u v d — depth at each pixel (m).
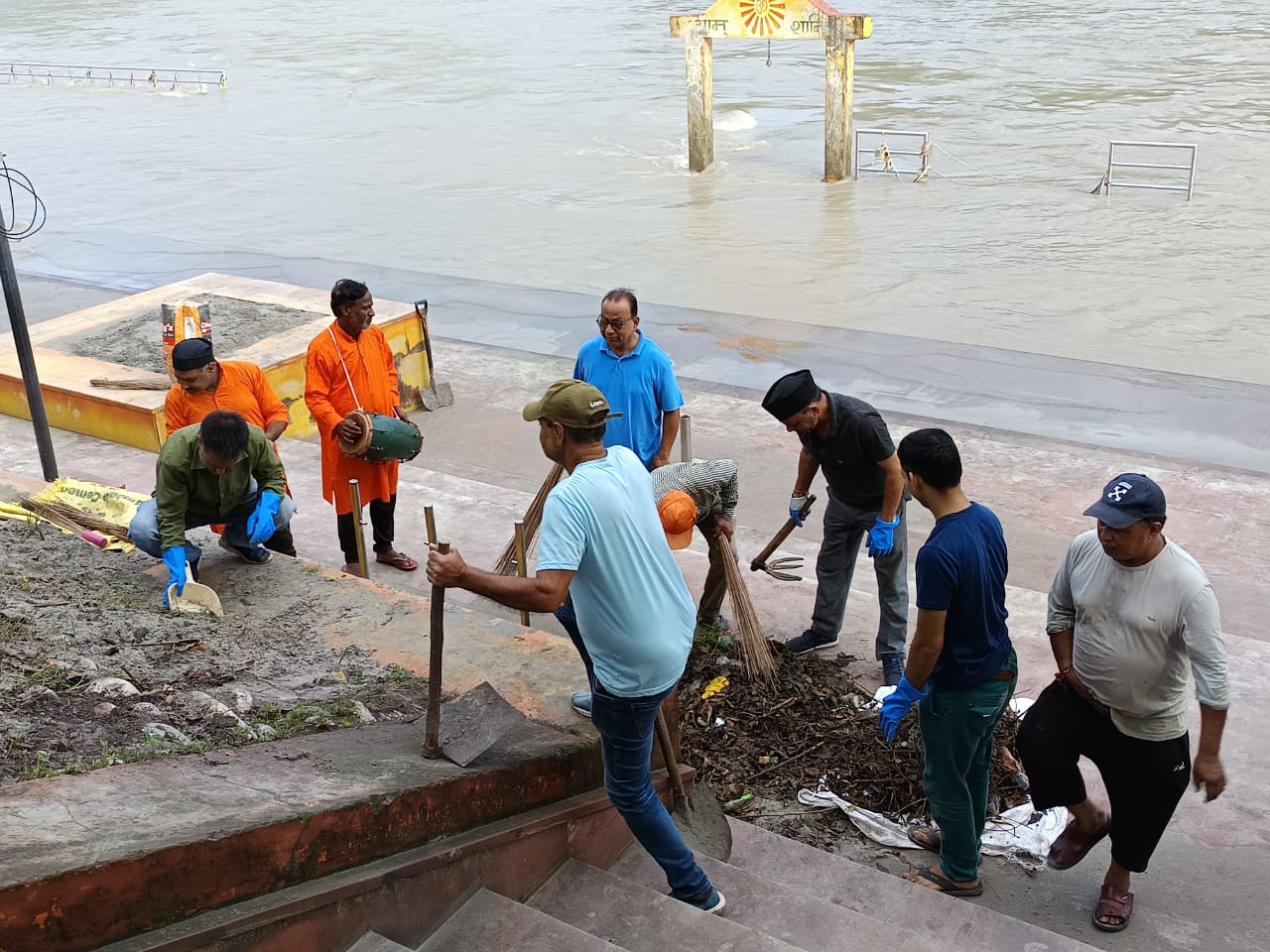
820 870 4.48
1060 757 4.29
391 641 4.96
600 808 4.14
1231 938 4.37
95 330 12.03
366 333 7.14
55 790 2.98
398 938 3.27
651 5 53.53
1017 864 4.81
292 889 2.97
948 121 29.08
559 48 43.44
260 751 3.61
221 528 6.25
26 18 58.19
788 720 5.66
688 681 5.96
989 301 16.00
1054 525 8.81
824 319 15.25
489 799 3.68
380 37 48.09
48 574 5.46
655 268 18.23
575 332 14.64
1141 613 3.97
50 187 25.33
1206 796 4.02
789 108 32.22
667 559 3.49
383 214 22.38
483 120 31.86
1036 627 6.88
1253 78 32.44
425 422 11.40
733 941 3.59
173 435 5.30
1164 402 12.01
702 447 10.56
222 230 21.34
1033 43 39.47
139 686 4.24
